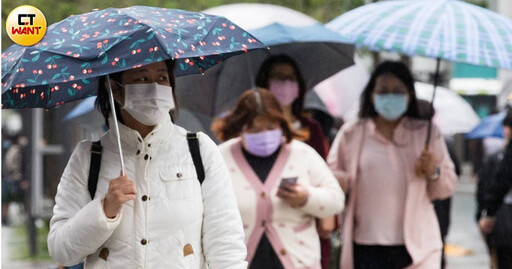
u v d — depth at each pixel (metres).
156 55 8.47
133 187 9.06
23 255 30.09
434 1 15.41
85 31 8.80
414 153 15.24
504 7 62.78
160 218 9.29
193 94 18.56
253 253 13.55
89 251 9.15
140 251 9.23
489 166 20.05
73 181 9.45
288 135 13.88
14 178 40.62
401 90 15.01
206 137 9.70
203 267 9.62
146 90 9.20
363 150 15.48
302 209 13.63
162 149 9.48
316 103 21.12
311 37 16.11
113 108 9.16
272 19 17.14
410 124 15.32
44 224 35.84
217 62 10.50
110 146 9.51
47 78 8.46
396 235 15.18
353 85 23.84
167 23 8.91
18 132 42.41
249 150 13.72
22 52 8.66
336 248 18.41
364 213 15.38
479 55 14.11
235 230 9.52
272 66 16.02
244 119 13.66
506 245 17.84
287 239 13.60
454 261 30.39
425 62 53.94
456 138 62.41
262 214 13.56
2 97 10.17
